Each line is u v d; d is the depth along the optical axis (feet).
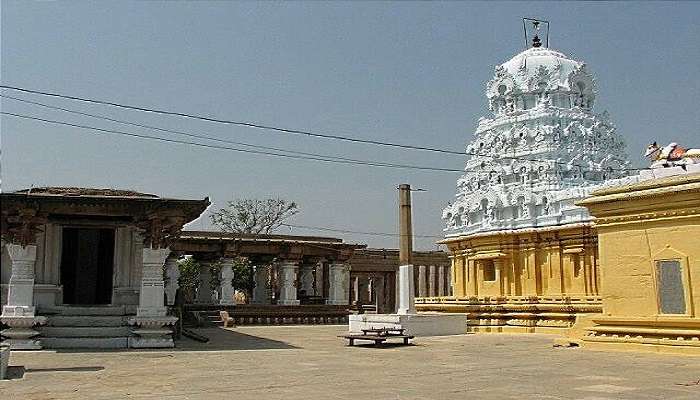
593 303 99.96
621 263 67.51
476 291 128.16
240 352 69.15
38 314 80.33
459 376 45.80
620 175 131.13
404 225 102.83
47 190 81.71
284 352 69.21
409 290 101.60
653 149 80.33
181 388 39.55
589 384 40.88
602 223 69.77
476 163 139.44
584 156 128.06
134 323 74.90
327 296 192.75
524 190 124.26
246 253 154.81
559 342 75.41
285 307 150.51
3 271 44.11
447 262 228.22
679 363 53.52
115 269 87.51
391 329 84.84
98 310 82.17
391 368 51.78
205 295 156.76
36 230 73.56
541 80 135.03
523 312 108.58
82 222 86.33
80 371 49.88
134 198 74.08
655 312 63.82
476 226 130.62
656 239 64.49
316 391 37.96
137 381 43.32
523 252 120.98
